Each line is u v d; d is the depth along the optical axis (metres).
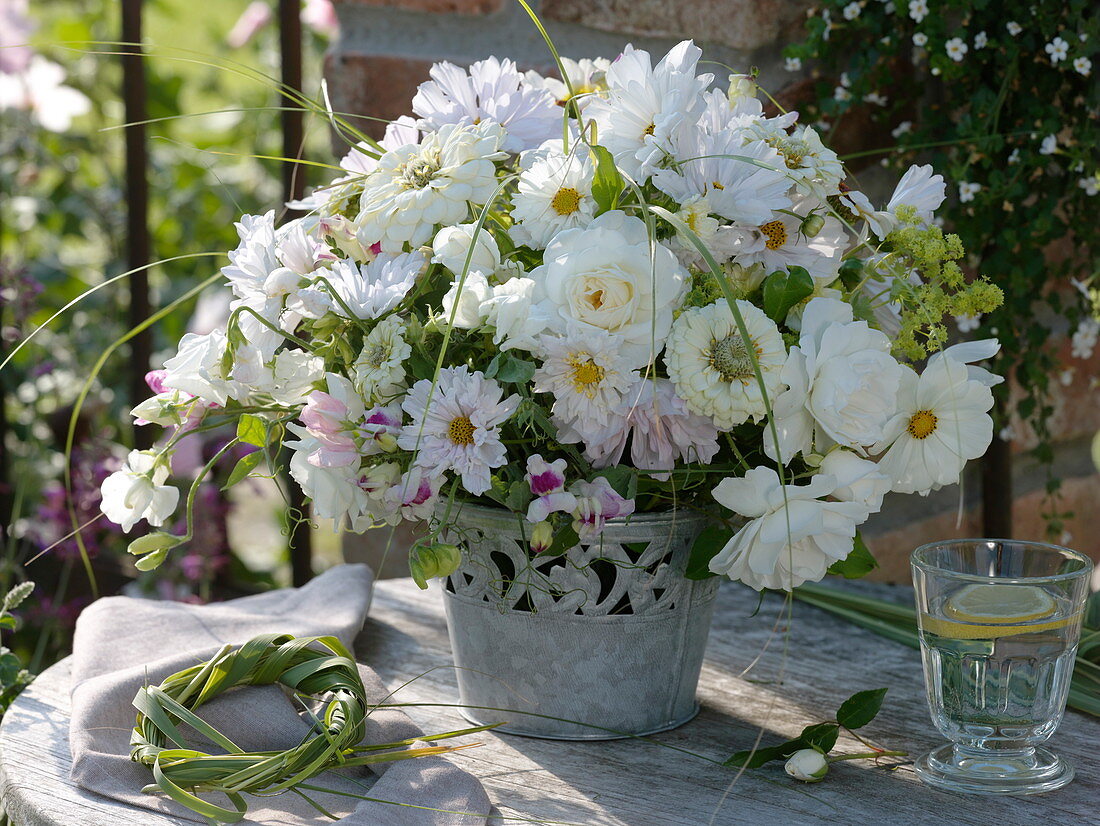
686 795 1.27
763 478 1.23
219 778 1.25
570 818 1.24
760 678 1.43
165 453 1.29
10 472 2.26
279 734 1.30
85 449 2.13
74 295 2.66
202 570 2.12
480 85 1.33
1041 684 1.27
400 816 1.22
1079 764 1.31
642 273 1.22
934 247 1.27
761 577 1.26
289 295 1.27
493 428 1.22
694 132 1.26
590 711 1.32
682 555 1.30
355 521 1.28
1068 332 1.65
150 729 1.28
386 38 1.71
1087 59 1.54
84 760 1.26
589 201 1.26
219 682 1.31
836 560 1.26
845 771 1.30
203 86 3.12
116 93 2.89
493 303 1.21
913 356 1.28
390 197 1.26
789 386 1.23
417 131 1.34
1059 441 1.77
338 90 1.71
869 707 1.30
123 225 2.62
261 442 1.26
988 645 1.27
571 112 1.33
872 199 1.65
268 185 2.91
